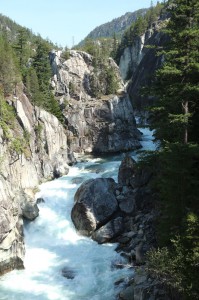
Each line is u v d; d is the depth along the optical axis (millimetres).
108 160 64812
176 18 29859
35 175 49031
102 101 73750
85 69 79938
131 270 31922
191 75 31062
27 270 34219
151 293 24797
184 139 29625
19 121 49125
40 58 68500
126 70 175500
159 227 28031
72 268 33719
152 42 143750
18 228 37906
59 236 40000
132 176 42656
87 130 71750
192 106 31672
